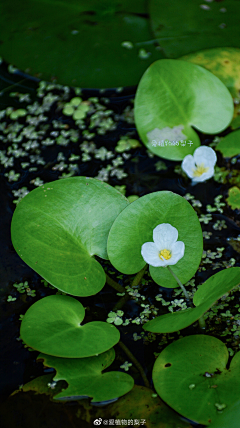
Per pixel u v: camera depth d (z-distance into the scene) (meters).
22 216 0.85
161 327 0.82
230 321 0.84
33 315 0.83
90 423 0.80
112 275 0.87
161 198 0.84
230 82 0.95
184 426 0.80
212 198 0.91
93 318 0.85
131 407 0.81
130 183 0.92
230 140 0.93
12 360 0.83
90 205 0.86
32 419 0.81
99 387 0.81
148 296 0.86
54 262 0.84
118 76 0.95
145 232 0.84
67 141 0.95
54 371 0.82
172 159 0.92
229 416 0.79
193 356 0.82
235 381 0.81
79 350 0.82
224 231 0.89
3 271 0.87
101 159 0.94
